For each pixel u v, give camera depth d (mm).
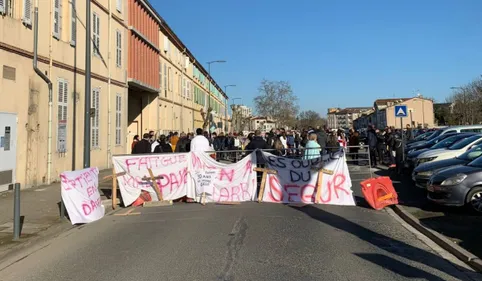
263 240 7078
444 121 75875
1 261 6316
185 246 6777
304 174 11203
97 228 8547
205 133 24719
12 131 12766
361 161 12812
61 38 16062
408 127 27297
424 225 8023
